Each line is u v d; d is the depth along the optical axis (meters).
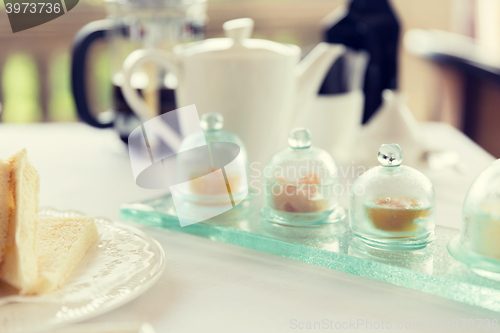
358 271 0.49
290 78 0.73
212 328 0.43
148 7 0.85
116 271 0.48
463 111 1.53
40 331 0.41
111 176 0.80
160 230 0.60
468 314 0.45
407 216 0.51
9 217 0.47
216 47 0.72
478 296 0.45
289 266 0.52
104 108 2.23
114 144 0.97
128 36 0.86
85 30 0.91
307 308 0.45
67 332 0.38
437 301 0.46
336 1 2.06
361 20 0.90
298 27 2.09
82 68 0.91
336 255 0.50
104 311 0.43
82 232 0.51
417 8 1.77
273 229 0.56
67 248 0.49
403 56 1.79
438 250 0.51
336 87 0.82
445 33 1.77
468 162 0.83
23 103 2.20
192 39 0.89
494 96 1.37
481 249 0.47
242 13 2.06
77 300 0.44
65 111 2.23
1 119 2.19
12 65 2.14
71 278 0.47
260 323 0.44
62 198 0.71
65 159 0.88
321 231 0.55
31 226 0.48
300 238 0.53
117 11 0.87
